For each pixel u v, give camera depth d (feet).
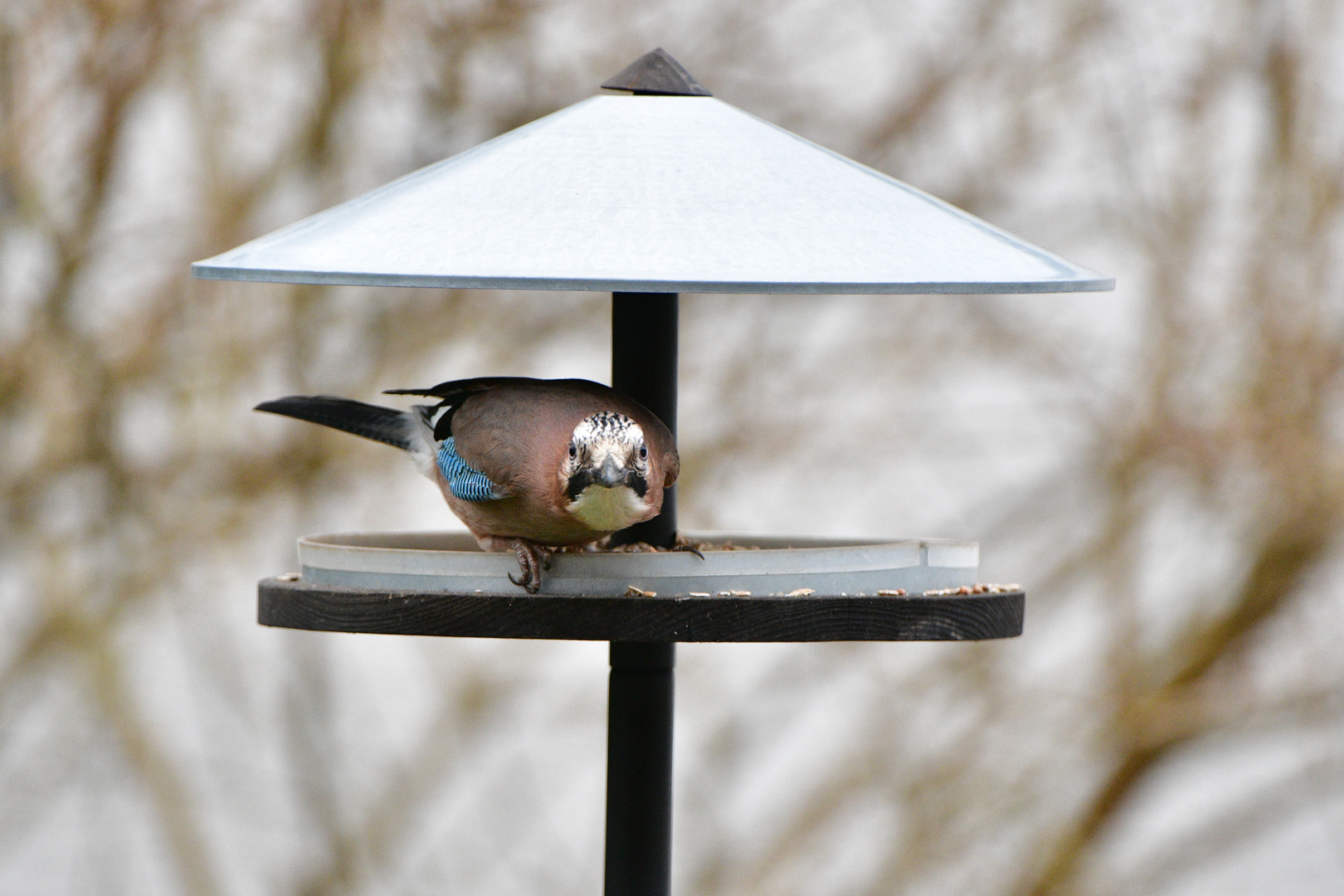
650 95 23.13
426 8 40.86
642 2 41.55
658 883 23.49
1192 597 45.42
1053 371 43.11
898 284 18.40
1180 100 43.09
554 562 21.12
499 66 41.42
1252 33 43.04
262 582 23.04
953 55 42.63
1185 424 42.45
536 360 42.60
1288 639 44.86
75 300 41.50
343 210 21.52
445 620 20.61
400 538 25.82
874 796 44.29
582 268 18.52
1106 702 44.21
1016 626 22.15
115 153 41.19
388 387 41.88
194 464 41.78
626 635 20.31
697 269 18.58
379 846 45.98
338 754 46.19
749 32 41.98
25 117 40.57
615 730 23.57
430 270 18.56
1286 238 42.80
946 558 22.68
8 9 40.34
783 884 44.21
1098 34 42.96
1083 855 46.93
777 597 20.70
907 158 42.63
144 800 45.29
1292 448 42.16
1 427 41.70
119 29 40.57
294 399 26.05
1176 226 42.91
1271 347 42.39
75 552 42.60
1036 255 21.26
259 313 41.70
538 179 20.99
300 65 41.60
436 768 45.93
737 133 22.25
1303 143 42.83
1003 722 44.29
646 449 22.26
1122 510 43.29
